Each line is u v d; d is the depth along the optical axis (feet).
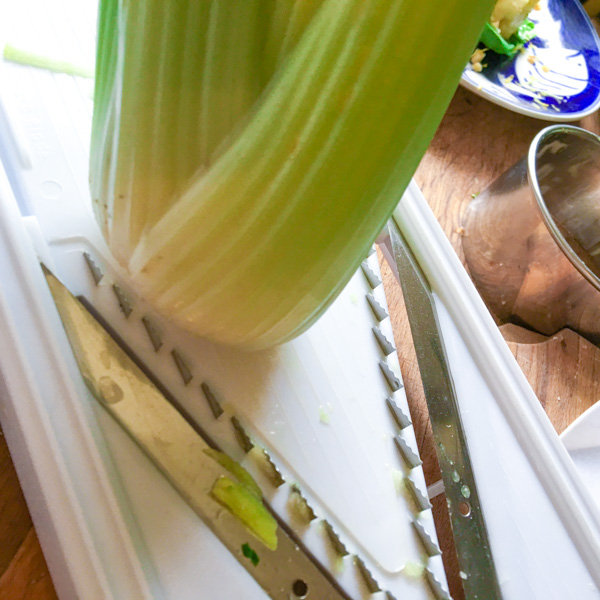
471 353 0.68
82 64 0.63
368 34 0.42
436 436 0.63
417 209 0.70
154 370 0.57
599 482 0.71
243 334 0.54
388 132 0.44
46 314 0.54
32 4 0.64
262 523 0.54
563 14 1.05
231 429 0.57
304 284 0.50
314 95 0.43
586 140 0.81
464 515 0.60
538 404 0.67
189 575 0.52
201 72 0.45
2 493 0.53
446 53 0.43
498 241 0.79
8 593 0.51
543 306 0.79
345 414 0.61
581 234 0.85
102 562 0.50
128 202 0.49
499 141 0.92
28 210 0.57
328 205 0.46
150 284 0.53
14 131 0.59
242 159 0.45
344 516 0.58
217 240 0.48
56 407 0.52
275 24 0.44
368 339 0.65
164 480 0.54
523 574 0.61
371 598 0.56
